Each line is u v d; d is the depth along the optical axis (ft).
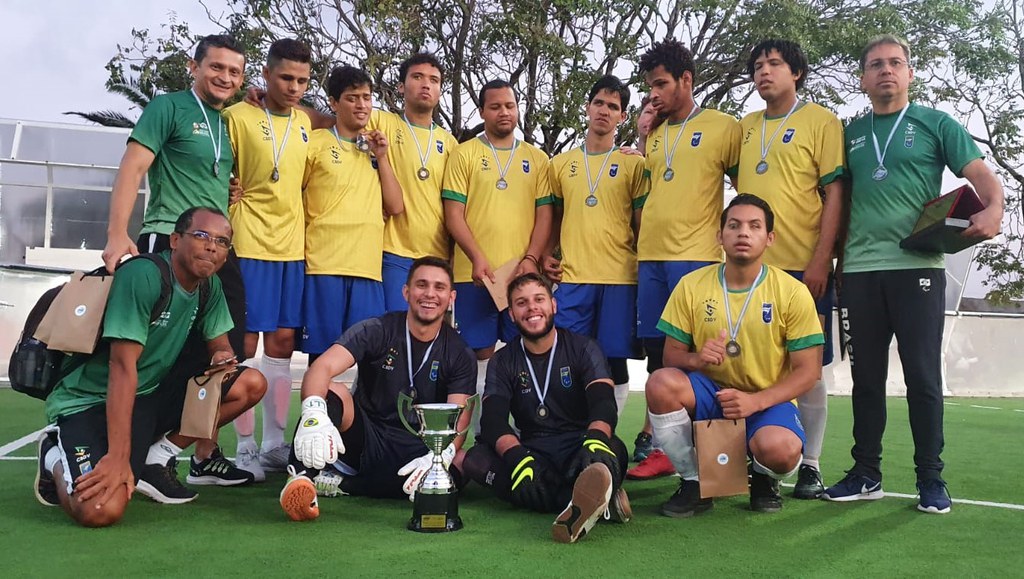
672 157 15.08
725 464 11.09
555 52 37.04
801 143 13.75
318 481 12.31
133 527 10.06
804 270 13.76
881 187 12.51
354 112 15.23
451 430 10.35
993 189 11.59
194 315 11.28
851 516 11.43
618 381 16.52
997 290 44.60
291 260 14.66
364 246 15.07
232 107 14.61
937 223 11.20
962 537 10.23
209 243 10.66
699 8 40.01
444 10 37.86
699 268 13.92
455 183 16.22
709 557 9.10
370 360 12.40
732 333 11.98
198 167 13.10
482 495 12.70
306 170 15.15
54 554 8.75
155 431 11.49
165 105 12.82
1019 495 13.33
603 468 9.51
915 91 41.37
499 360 12.35
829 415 27.20
